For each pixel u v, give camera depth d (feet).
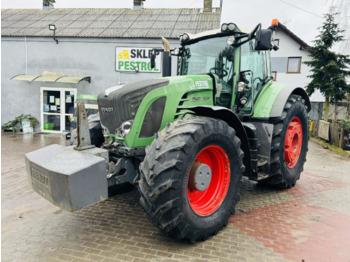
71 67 38.29
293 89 14.26
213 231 9.56
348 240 9.64
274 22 12.40
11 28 40.96
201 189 9.45
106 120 10.69
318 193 14.61
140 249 8.86
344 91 48.42
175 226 8.33
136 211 11.94
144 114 10.18
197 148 8.70
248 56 12.85
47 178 8.16
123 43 37.04
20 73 39.24
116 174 9.78
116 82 37.86
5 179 17.08
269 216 11.55
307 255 8.64
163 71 14.23
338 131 30.81
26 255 8.58
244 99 12.26
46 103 39.11
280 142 13.41
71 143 12.91
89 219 11.14
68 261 8.25
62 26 41.78
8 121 39.65
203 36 13.10
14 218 11.45
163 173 8.14
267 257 8.49
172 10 47.91
